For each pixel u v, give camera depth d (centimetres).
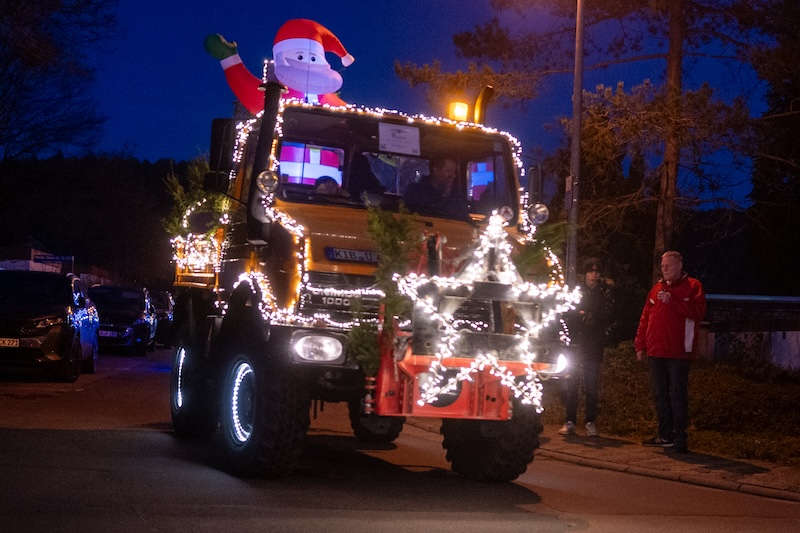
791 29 2294
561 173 2452
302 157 945
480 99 1034
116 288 3133
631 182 2481
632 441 1291
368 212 866
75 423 1229
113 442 1065
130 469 879
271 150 934
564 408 1535
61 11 2867
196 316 1130
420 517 735
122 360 2756
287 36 1080
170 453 1007
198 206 1177
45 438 1058
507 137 1018
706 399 1602
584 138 2269
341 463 1031
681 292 1194
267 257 898
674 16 2352
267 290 878
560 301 855
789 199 2639
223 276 1030
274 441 843
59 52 2953
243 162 1024
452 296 823
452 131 995
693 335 1186
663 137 2169
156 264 6912
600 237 2473
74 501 718
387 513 742
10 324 1772
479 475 946
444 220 951
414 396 832
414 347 811
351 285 850
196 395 1100
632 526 757
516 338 838
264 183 884
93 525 645
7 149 3638
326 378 849
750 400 1627
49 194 5522
